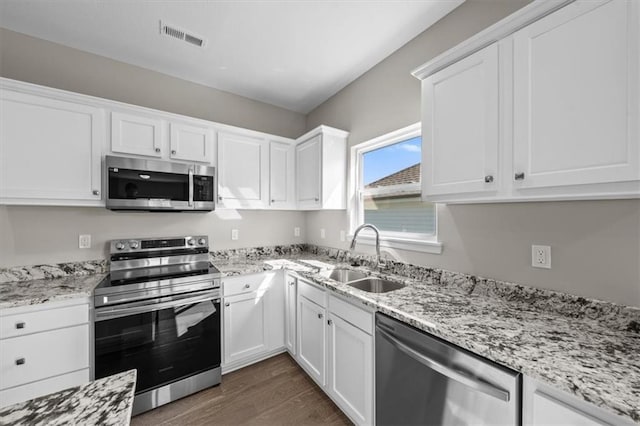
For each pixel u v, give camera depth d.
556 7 0.98
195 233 2.58
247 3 1.67
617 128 0.84
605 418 0.69
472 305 1.34
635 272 1.04
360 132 2.48
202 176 2.25
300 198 2.80
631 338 0.98
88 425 0.52
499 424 0.89
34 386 1.46
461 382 0.98
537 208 1.32
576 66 0.93
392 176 2.23
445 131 1.36
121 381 0.67
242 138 2.54
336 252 2.73
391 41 2.02
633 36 0.81
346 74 2.47
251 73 2.47
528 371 0.80
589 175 0.90
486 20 1.54
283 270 2.46
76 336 1.57
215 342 2.03
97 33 1.93
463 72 1.28
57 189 1.75
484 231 1.54
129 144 2.00
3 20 1.79
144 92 2.38
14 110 1.63
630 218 1.05
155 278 1.88
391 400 1.31
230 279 2.15
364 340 1.48
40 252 1.92
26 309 1.44
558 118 0.97
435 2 1.65
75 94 1.78
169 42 2.04
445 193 1.36
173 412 1.76
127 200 1.92
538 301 1.30
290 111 3.26
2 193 1.59
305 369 2.13
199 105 2.65
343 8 1.71
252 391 1.96
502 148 1.13
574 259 1.20
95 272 2.09
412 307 1.31
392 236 2.21
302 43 2.05
